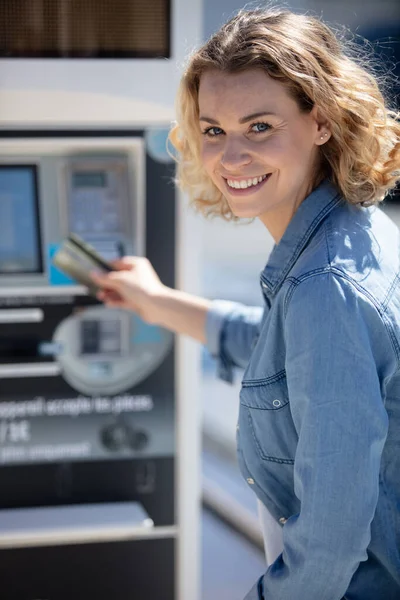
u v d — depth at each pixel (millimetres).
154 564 2332
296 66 1235
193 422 2273
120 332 2207
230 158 1261
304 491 1178
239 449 1436
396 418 1306
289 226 1356
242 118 1246
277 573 1267
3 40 2018
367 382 1166
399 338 1224
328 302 1184
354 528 1165
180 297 1982
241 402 1393
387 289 1236
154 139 2109
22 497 2242
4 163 2121
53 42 2031
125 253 2184
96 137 2090
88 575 2301
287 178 1290
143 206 2158
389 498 1329
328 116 1277
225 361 1902
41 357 2189
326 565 1183
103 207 2176
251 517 3229
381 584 1353
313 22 1332
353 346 1170
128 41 2053
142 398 2244
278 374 1315
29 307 2174
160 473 2285
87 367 2207
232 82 1246
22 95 2043
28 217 2154
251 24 1280
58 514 2232
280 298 1271
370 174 1341
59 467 2240
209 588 2889
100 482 2266
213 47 1292
